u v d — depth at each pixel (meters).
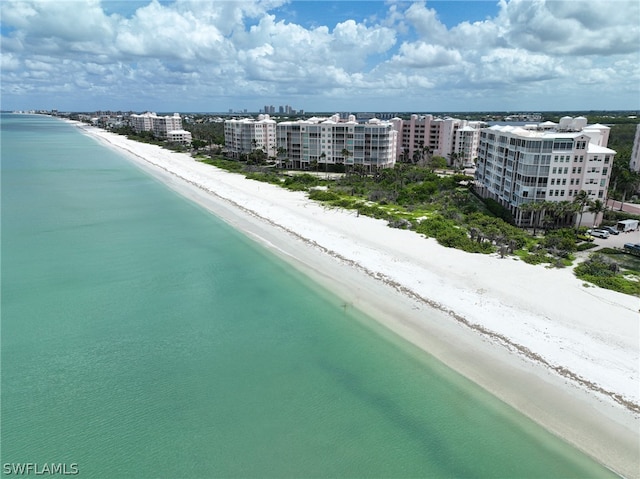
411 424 30.72
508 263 57.97
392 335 41.84
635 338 39.09
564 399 32.22
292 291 52.09
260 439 29.50
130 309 47.28
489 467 27.12
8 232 74.12
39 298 49.31
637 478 26.02
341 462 27.70
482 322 42.66
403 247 64.94
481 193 105.69
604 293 48.34
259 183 125.00
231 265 60.44
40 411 31.80
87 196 107.75
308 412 32.00
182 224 82.06
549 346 38.31
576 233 73.19
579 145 75.06
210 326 43.97
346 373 36.34
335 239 69.81
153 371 36.62
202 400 33.22
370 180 121.31
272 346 40.50
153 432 30.06
